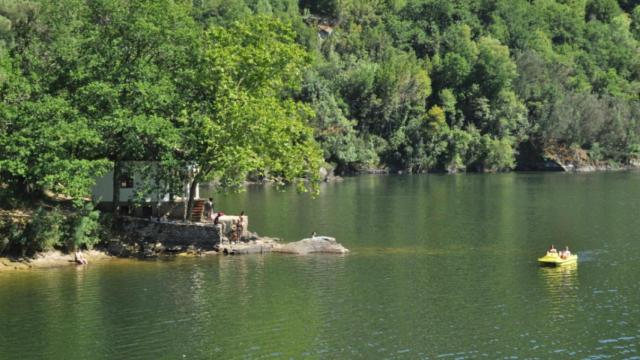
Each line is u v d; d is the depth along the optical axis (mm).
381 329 46469
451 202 116500
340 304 51750
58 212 65250
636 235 81625
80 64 69062
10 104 65125
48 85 68938
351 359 41438
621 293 55031
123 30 70188
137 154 68125
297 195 126875
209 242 69250
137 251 67625
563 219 95250
